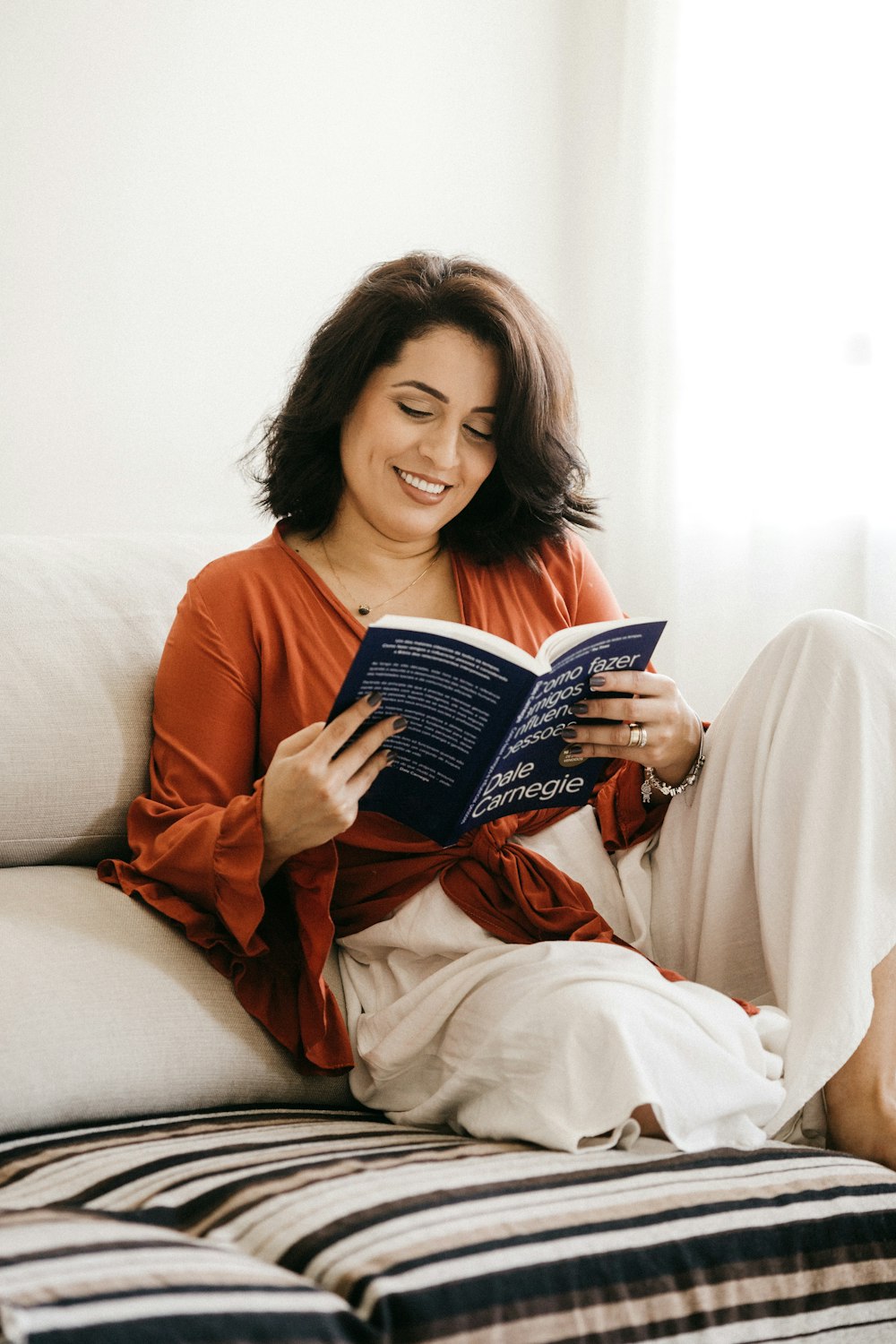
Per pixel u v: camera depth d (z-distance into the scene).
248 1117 1.27
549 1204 1.02
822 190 2.66
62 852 1.48
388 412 1.47
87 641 1.54
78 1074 1.22
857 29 2.61
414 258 1.54
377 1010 1.42
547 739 1.34
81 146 2.34
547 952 1.29
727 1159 1.15
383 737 1.24
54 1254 0.85
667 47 2.78
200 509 2.47
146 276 2.41
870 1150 1.29
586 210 2.92
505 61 2.79
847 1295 1.09
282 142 2.54
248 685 1.47
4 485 2.29
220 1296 0.83
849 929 1.30
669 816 1.53
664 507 2.81
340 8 2.59
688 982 1.29
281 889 1.41
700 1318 1.01
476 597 1.56
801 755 1.38
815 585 2.70
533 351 1.47
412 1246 0.93
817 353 2.67
